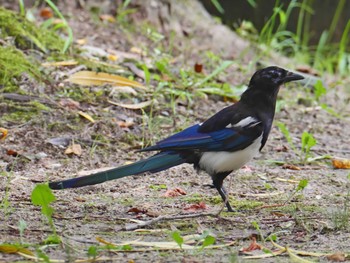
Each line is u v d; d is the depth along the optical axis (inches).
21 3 603.2
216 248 304.8
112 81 552.1
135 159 464.4
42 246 294.0
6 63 528.4
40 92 518.9
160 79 567.2
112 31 679.1
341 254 293.3
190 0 767.7
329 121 598.9
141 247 301.1
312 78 685.3
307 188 420.5
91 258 281.7
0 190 387.5
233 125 375.6
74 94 527.5
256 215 360.8
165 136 500.4
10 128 475.5
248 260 289.6
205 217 351.6
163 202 380.5
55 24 655.8
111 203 374.0
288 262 287.3
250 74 680.4
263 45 765.3
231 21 872.9
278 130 554.6
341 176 454.0
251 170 458.6
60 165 442.9
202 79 615.2
